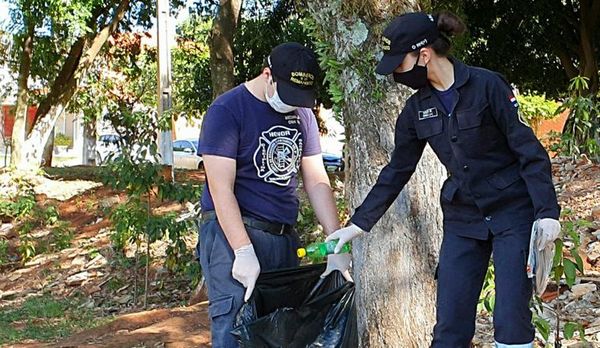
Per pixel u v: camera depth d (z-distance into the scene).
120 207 10.03
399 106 3.96
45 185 17.34
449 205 3.44
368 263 4.02
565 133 6.78
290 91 3.51
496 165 3.26
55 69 18.67
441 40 3.24
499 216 3.28
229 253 3.67
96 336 7.77
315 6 4.13
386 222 3.97
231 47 9.85
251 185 3.72
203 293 9.24
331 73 4.11
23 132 18.42
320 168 3.98
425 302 3.96
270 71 3.57
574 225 4.54
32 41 17.94
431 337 3.96
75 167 21.05
